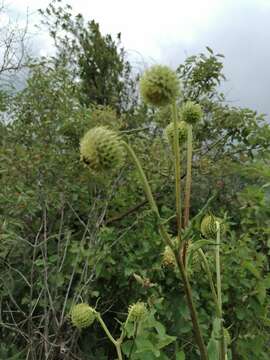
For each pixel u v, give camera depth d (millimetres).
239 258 4246
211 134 5578
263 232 4668
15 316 4461
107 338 4484
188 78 5797
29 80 4586
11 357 3887
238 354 4375
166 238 1924
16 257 4523
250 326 4352
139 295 4285
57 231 4578
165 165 4895
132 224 4430
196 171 5055
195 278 4125
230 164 5102
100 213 4652
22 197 3992
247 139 5461
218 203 5168
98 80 12391
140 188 4852
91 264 3990
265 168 4902
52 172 4297
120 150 1973
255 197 4656
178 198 1912
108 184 4328
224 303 4352
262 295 4230
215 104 5598
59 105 4531
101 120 4516
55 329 3930
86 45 12898
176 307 4117
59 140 4539
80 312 2523
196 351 4047
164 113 4785
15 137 4562
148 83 1999
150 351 2924
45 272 3914
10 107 4691
